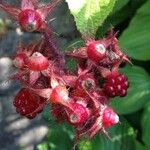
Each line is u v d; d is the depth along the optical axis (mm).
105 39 150
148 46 296
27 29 140
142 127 301
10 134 387
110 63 150
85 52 145
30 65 139
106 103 147
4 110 384
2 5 141
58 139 323
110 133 307
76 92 141
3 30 321
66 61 146
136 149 309
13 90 380
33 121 388
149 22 298
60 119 146
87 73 144
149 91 305
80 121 139
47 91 138
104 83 150
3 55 346
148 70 324
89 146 288
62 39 298
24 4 141
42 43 145
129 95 302
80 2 139
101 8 139
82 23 139
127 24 319
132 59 305
